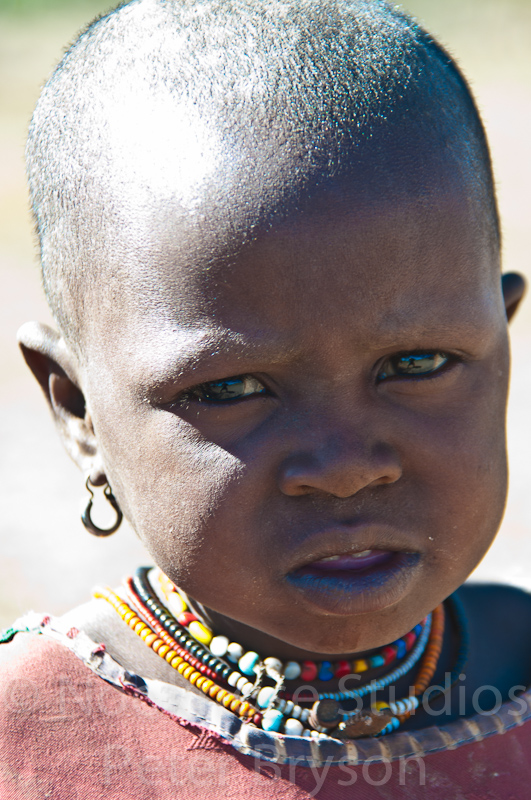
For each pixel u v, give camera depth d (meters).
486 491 1.78
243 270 1.57
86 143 1.79
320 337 1.57
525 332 8.76
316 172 1.57
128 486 1.81
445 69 1.88
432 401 1.71
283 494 1.66
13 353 8.84
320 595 1.69
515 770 1.99
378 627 1.77
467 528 1.77
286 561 1.67
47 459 6.97
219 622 2.02
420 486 1.71
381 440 1.66
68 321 1.92
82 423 2.12
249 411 1.65
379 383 1.67
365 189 1.58
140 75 1.76
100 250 1.74
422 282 1.62
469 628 2.29
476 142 1.82
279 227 1.55
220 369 1.61
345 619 1.74
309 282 1.55
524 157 13.52
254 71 1.67
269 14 1.80
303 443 1.62
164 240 1.63
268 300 1.57
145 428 1.71
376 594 1.70
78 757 1.87
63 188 1.84
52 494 6.36
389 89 1.68
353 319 1.57
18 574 5.12
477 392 1.76
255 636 2.01
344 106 1.63
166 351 1.64
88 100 1.83
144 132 1.70
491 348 1.77
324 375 1.61
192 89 1.69
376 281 1.57
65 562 5.29
